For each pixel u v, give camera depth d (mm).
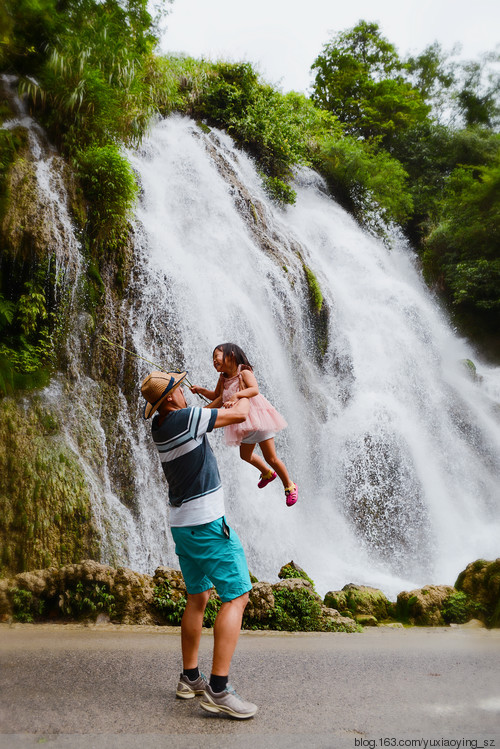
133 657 4180
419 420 17391
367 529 13867
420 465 15398
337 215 24547
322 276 19047
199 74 20750
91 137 12945
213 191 16812
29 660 3971
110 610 5789
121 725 2799
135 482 10852
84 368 11234
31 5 11773
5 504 8945
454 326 27766
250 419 3701
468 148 32594
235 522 11594
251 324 14391
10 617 5645
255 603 6180
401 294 21391
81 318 11414
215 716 2973
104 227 12305
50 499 9203
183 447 3275
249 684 3582
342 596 7293
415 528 14273
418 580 13406
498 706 3164
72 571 5922
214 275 14586
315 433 14805
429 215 30656
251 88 21500
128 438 11172
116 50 13547
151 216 14742
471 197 28203
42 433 9836
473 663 4191
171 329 12875
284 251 17844
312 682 3633
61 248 11391
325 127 28375
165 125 18297
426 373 19250
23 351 10539
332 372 17531
